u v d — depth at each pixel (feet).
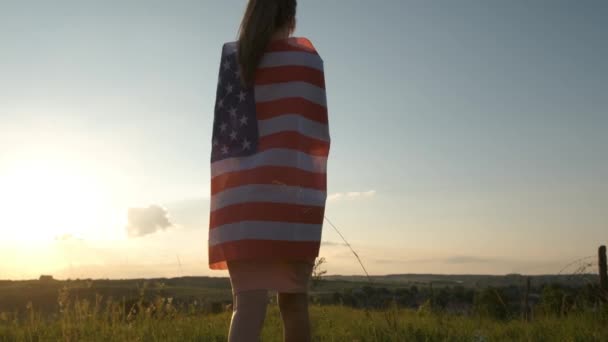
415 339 16.34
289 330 9.17
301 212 8.65
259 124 8.90
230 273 8.84
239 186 8.74
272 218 8.50
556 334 17.54
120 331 19.27
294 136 8.71
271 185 8.57
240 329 8.47
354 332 18.03
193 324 20.99
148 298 21.49
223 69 9.52
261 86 8.99
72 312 19.53
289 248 8.50
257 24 9.05
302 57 9.04
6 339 18.65
